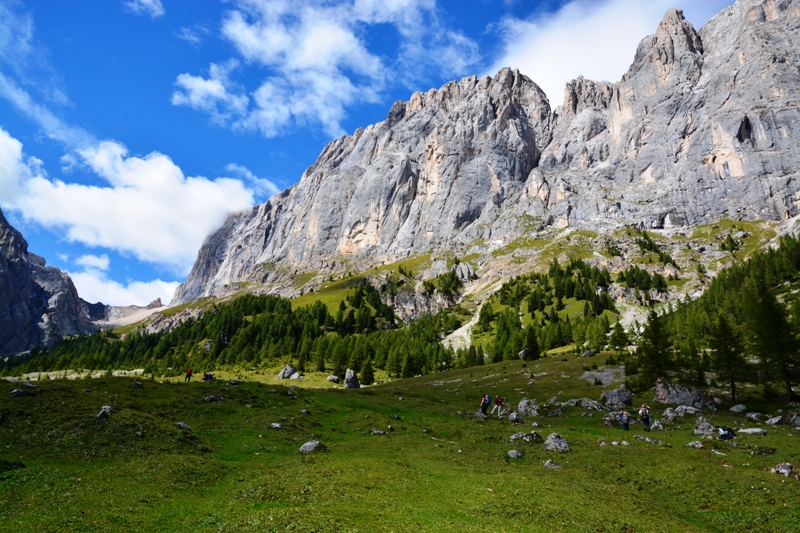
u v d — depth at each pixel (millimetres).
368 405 61094
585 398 71312
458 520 21547
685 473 32250
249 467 30891
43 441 31500
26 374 180875
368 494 24344
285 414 47875
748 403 65500
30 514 21094
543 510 23766
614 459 36906
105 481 26375
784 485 28781
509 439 43656
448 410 64125
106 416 36125
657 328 76562
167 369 168000
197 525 20688
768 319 68062
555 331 161500
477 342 193750
